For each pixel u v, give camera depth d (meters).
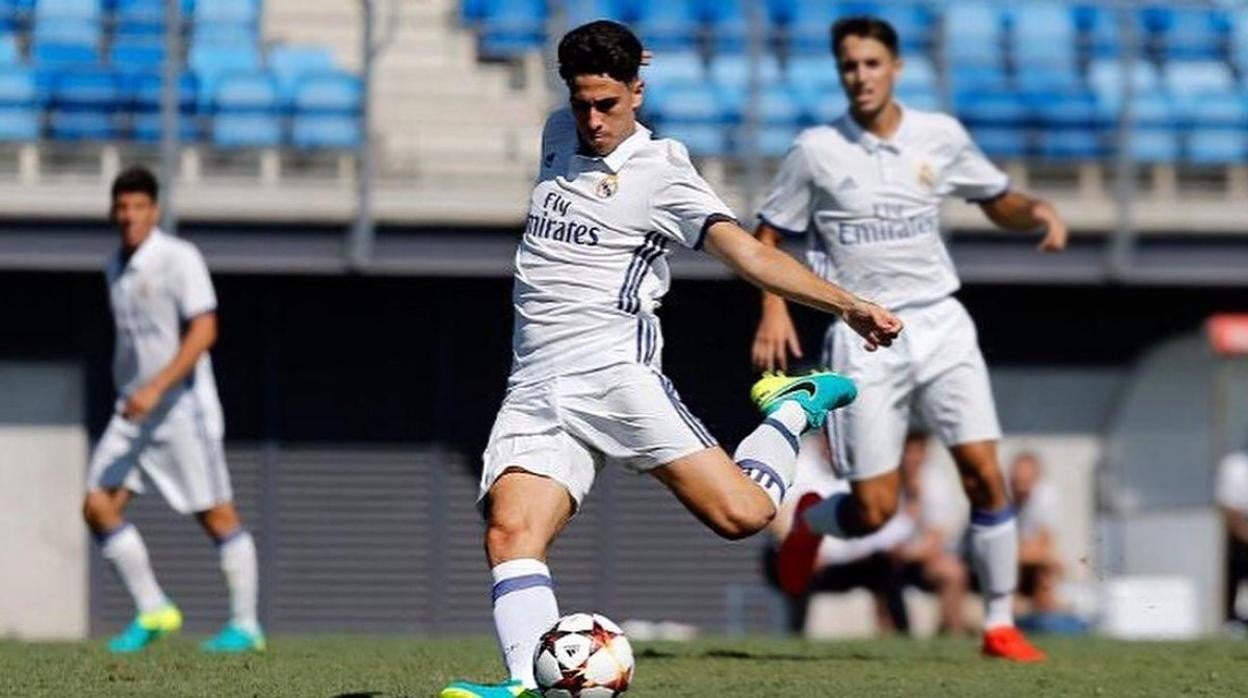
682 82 60.94
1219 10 65.12
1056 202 60.56
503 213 56.94
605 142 19.55
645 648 30.98
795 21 62.47
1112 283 59.12
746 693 22.70
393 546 58.97
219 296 58.56
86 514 33.44
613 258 19.83
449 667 25.66
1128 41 59.94
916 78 62.47
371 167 56.41
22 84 57.69
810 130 28.42
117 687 22.91
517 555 19.23
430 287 59.16
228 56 59.41
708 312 57.94
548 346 19.98
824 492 31.17
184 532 58.03
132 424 33.38
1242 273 59.38
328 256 56.25
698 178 19.80
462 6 60.47
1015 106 62.25
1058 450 61.66
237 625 33.50
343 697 21.61
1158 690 23.55
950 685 23.98
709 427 57.91
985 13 63.81
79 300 58.31
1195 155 63.28
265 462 58.56
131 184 33.03
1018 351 61.62
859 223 28.19
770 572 59.31
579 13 61.31
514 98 59.75
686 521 59.50
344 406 58.91
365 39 56.16
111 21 58.09
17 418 58.22
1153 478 60.91
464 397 59.16
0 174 57.19
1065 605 55.59
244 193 56.66
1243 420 61.22
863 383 28.36
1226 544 58.28
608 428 19.88
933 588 53.47
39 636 57.81
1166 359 61.69
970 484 28.89
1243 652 30.72
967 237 58.12
